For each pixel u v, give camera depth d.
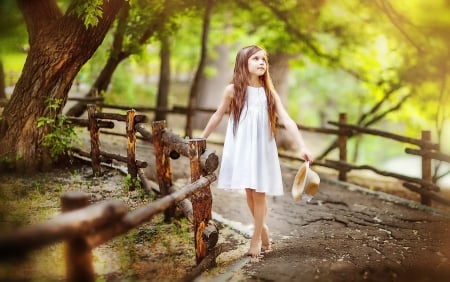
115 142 8.16
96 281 3.14
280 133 11.56
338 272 3.52
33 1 5.36
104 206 2.25
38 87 5.63
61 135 5.96
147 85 17.34
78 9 4.96
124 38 8.25
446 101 9.30
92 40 5.54
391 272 3.56
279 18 9.38
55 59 5.52
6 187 5.07
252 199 4.01
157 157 4.64
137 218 2.49
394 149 18.34
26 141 5.70
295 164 8.91
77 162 6.26
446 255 3.98
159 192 4.95
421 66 8.94
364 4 9.08
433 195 5.90
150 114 13.88
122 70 11.75
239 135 3.70
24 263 3.26
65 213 2.23
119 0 5.41
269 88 3.82
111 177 5.68
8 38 7.28
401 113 10.95
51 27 5.48
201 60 10.16
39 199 4.75
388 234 4.63
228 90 3.82
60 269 3.22
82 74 9.61
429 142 6.06
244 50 3.78
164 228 4.40
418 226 4.97
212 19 11.41
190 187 3.21
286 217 5.27
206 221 3.59
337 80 15.85
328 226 4.94
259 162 3.69
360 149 17.02
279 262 3.73
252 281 3.36
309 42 9.90
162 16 7.91
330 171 9.07
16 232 1.75
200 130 14.29
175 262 3.62
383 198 6.31
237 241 4.37
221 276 3.45
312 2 9.14
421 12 9.27
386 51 10.45
